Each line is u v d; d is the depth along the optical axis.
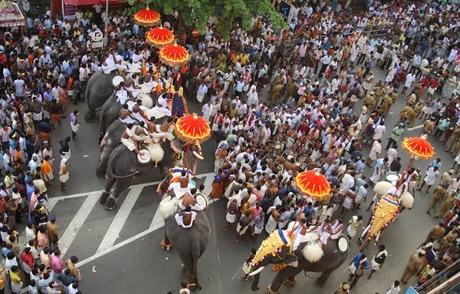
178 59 23.42
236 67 28.56
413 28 39.12
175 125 19.77
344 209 21.53
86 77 24.98
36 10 31.61
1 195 17.50
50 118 23.14
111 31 28.59
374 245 20.78
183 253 16.50
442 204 22.47
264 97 29.34
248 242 19.81
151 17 25.59
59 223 18.94
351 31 36.50
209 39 30.72
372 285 19.12
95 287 17.03
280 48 32.34
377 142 24.64
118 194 19.75
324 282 18.41
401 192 20.12
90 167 21.73
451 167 26.75
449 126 27.83
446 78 33.00
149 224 19.69
